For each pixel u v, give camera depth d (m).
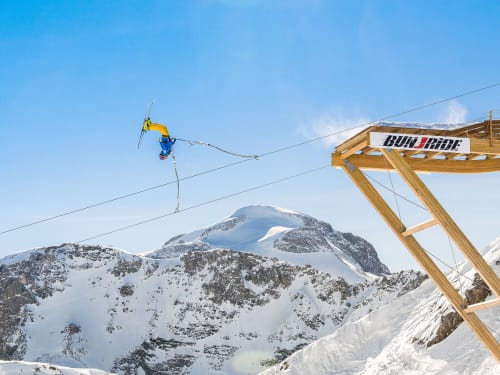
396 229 24.44
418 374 64.44
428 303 85.06
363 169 24.88
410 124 22.70
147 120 23.03
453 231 22.42
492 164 25.95
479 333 23.95
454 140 22.88
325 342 90.62
